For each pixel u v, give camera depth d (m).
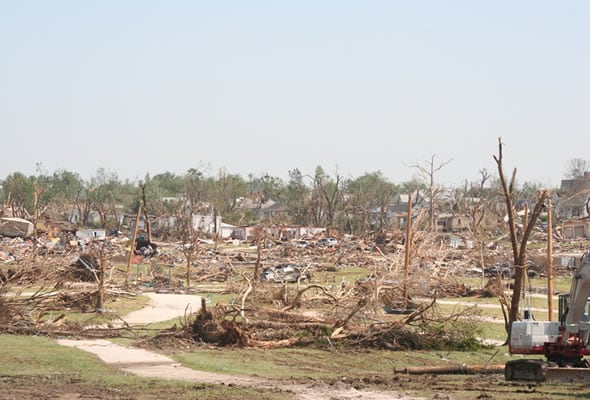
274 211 187.12
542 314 47.31
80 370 25.22
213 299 56.69
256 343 32.56
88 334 34.59
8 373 24.12
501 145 34.47
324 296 44.78
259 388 21.86
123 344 32.28
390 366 29.00
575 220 109.12
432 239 58.97
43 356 27.75
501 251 81.38
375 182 180.62
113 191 184.38
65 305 45.22
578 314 24.73
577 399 20.12
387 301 44.12
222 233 145.50
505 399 20.02
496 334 39.50
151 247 101.06
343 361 29.84
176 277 76.38
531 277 79.31
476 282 69.56
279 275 69.75
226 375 25.20
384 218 155.62
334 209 155.88
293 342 33.12
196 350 31.17
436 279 53.34
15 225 108.69
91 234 125.50
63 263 54.34
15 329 34.44
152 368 26.28
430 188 94.69
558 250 92.88
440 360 30.58
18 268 49.53
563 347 24.78
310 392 21.30
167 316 44.69
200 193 163.88
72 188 194.88
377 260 70.38
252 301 42.50
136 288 63.22
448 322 35.03
